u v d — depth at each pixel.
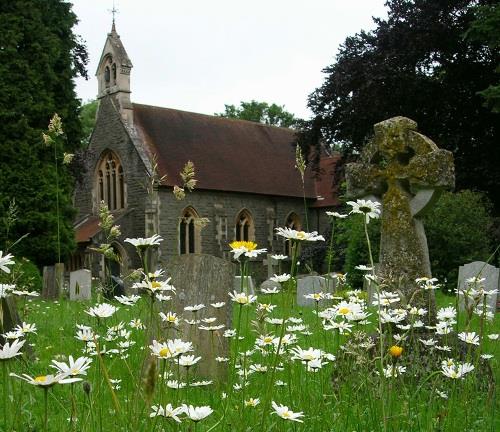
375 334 5.09
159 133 36.28
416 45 24.19
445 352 4.73
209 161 36.97
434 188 5.62
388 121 5.93
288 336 3.82
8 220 5.50
